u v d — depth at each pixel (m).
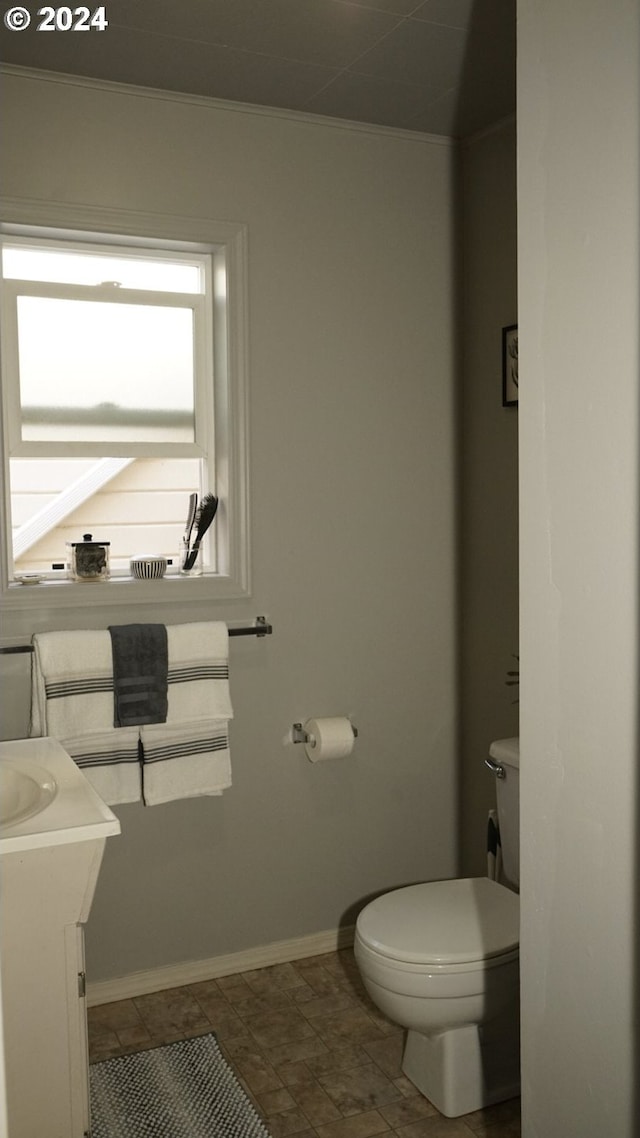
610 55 1.08
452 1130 2.13
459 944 2.11
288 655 2.86
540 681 1.24
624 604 1.11
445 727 3.13
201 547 2.88
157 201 2.59
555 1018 1.25
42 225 2.46
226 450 2.74
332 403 2.87
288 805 2.89
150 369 2.77
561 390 1.18
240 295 2.70
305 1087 2.28
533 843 1.27
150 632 2.52
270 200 2.74
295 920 2.92
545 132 1.18
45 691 2.41
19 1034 1.73
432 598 3.08
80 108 2.48
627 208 1.07
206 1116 2.16
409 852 3.10
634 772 1.11
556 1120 1.25
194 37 2.27
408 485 3.02
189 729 2.58
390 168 2.91
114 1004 2.65
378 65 2.45
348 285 2.87
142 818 2.67
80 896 1.73
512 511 2.85
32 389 2.63
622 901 1.13
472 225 2.99
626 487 1.09
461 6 2.14
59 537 2.99
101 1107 2.18
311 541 2.87
